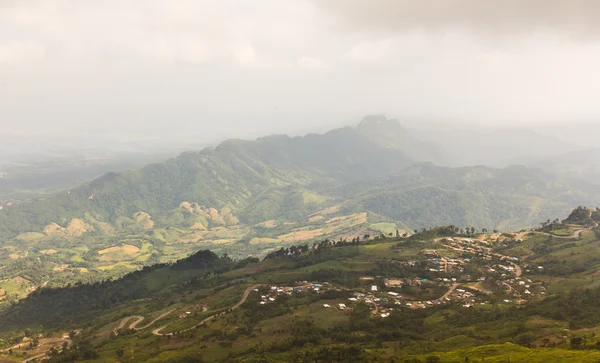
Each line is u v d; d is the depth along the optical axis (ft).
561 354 527.81
